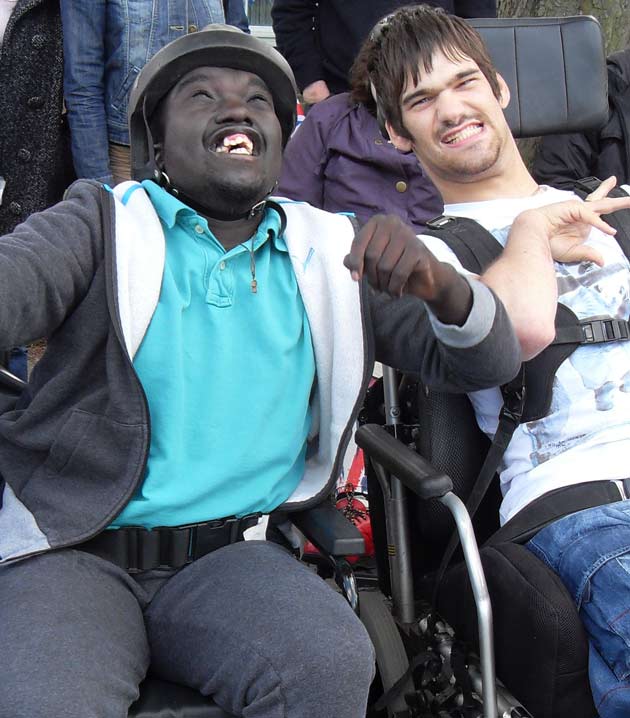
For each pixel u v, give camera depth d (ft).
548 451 6.77
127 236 5.53
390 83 7.88
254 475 5.80
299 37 12.10
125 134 11.40
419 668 6.86
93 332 5.48
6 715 4.50
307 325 5.98
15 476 5.70
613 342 6.95
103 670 4.86
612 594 5.80
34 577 5.30
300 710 4.97
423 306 5.88
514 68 8.91
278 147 5.92
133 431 5.42
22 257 5.13
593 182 8.05
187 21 11.22
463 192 8.03
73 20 10.92
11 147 11.18
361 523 8.86
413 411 7.49
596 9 15.34
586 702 5.90
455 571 6.73
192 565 5.74
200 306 5.74
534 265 6.56
